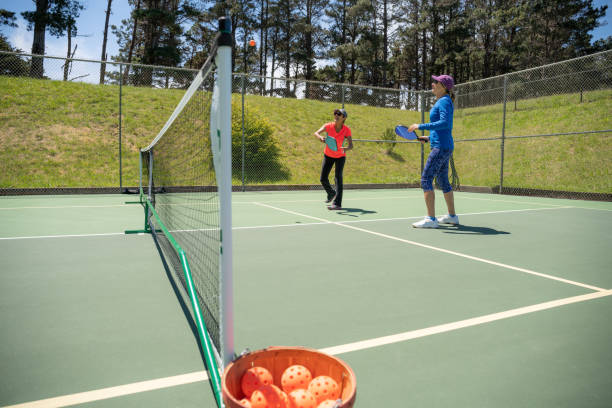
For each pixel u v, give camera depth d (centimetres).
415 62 4809
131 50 3003
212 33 3925
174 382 170
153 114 1544
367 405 153
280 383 141
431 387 167
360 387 166
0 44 2664
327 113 1867
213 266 217
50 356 192
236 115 1410
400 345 207
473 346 206
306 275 340
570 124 1697
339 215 725
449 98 564
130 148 1368
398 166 1658
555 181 1434
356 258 402
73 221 621
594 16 3681
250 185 1268
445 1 3884
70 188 1056
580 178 1406
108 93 1566
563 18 3659
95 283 311
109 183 1202
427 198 584
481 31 4009
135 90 1625
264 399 120
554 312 256
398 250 440
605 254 426
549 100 1822
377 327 230
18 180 1117
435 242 486
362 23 4134
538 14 3681
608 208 853
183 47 3828
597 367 185
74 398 156
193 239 318
